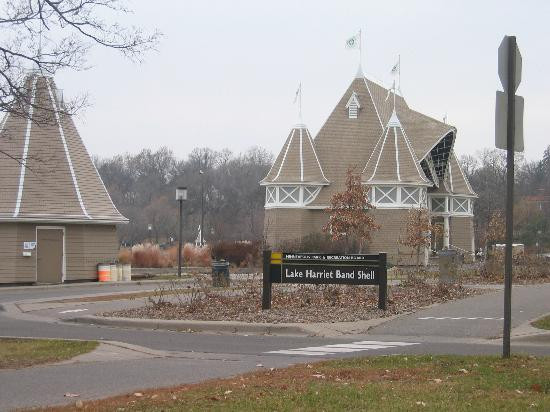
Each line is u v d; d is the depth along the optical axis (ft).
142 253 163.43
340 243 144.05
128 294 92.32
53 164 117.60
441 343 48.85
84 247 119.55
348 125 198.70
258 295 76.33
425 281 93.50
